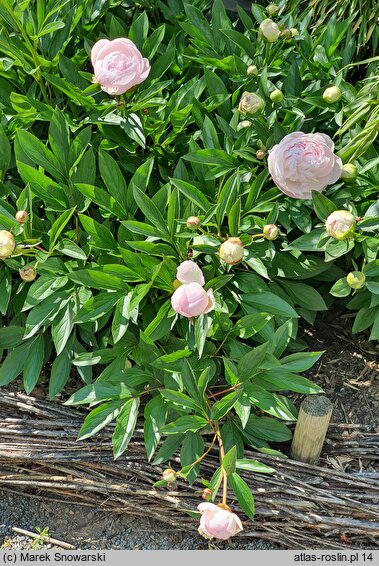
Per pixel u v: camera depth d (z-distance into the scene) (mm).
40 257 1682
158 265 1580
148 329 1647
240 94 1959
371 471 1755
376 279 1754
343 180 1755
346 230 1566
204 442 1737
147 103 1777
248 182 1806
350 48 2006
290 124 1842
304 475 1735
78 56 1952
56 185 1742
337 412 1830
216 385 1816
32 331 1688
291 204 1773
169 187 1702
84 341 1826
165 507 1758
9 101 1944
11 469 1826
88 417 1643
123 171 1979
